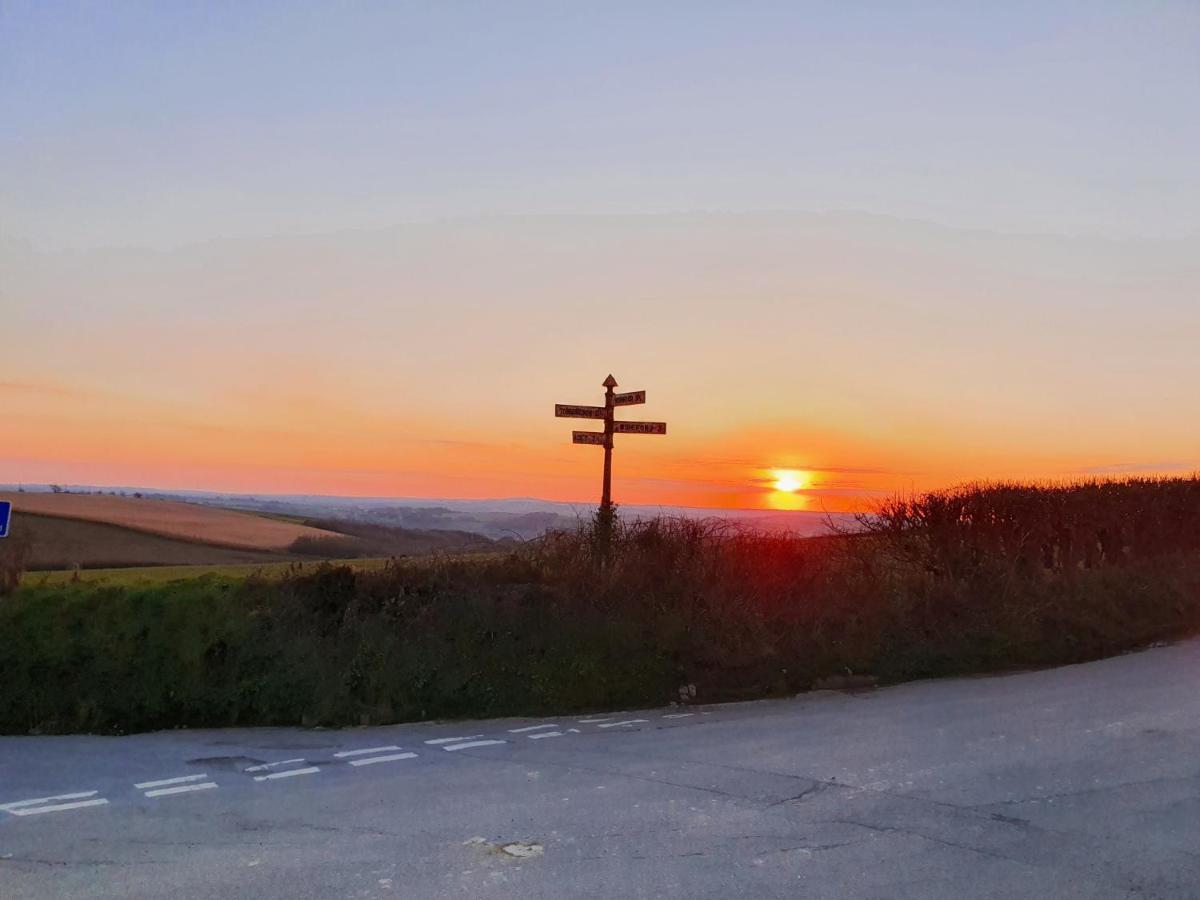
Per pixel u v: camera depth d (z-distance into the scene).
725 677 11.47
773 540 12.61
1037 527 14.57
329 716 10.27
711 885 5.20
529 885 5.21
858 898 5.02
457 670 10.77
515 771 7.94
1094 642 13.40
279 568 12.24
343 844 5.95
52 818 6.61
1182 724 8.97
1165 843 5.82
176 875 5.42
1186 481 16.80
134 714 10.08
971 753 8.12
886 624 12.35
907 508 14.17
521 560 12.54
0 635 9.99
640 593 11.88
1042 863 5.51
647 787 7.29
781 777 7.51
